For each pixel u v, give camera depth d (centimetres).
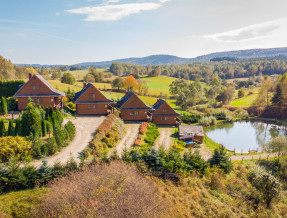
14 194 1870
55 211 1445
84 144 3294
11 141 2658
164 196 2052
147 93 11338
